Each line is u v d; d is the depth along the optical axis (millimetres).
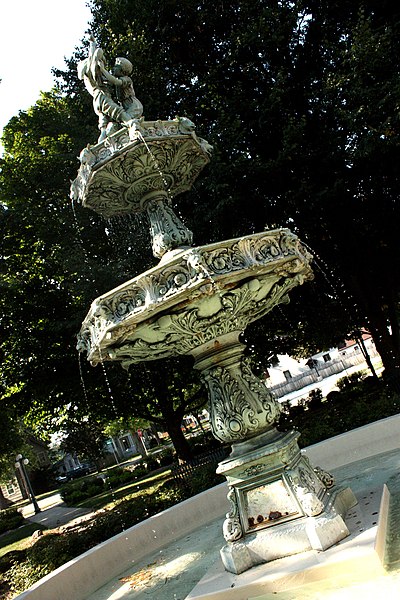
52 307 14555
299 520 3488
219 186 10195
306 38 12375
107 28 12680
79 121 12898
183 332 3717
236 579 3369
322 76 11656
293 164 10867
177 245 4363
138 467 25844
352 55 10250
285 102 11641
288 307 13828
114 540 5383
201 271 3197
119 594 4418
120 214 5027
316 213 11172
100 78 4531
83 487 24625
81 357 14086
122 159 4152
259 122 11188
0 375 15172
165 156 4305
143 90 11695
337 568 2961
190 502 6070
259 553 3502
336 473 5809
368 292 13539
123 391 15852
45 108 14703
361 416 8086
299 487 3564
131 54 11422
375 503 3820
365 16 11656
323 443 6297
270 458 3715
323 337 15664
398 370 13266
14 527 20641
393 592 2586
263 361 16859
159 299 3283
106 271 11281
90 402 16016
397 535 3285
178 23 12391
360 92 10078
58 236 12664
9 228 13617
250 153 11781
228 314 3717
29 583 6129
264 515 3656
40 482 44844
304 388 39281
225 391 3979
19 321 14469
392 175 11031
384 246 12664
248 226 11812
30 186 13398
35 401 15922
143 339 3727
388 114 9906
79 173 4430
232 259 3363
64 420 19156
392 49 10523
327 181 11234
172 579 4234
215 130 10891
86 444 31734
